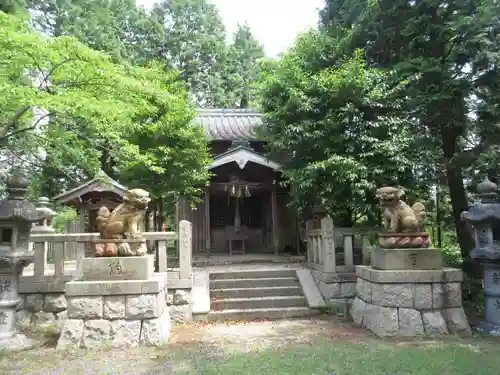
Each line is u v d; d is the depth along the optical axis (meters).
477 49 8.90
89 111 6.42
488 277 7.15
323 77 9.39
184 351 5.87
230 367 5.03
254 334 6.96
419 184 9.41
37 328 7.54
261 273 9.68
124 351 5.93
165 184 11.19
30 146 7.84
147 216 12.40
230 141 14.05
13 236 6.48
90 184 10.71
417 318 6.68
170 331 7.11
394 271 6.84
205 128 14.73
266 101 10.30
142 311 6.32
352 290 8.73
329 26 11.96
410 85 9.66
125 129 8.67
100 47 16.53
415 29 9.93
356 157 9.23
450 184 11.07
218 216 14.86
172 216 16.83
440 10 10.03
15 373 5.02
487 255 6.94
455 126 10.38
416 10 9.97
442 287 6.84
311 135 9.38
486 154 8.69
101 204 11.08
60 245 8.00
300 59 10.56
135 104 7.50
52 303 7.86
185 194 11.85
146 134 10.76
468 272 10.54
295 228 14.74
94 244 6.69
